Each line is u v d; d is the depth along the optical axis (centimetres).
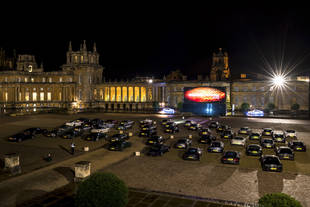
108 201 1675
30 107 11756
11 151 4216
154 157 3791
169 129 5791
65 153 4062
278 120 7838
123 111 10912
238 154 3512
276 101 10681
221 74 13288
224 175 2975
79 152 4122
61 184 2631
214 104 9144
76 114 9875
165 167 3284
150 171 3116
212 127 6406
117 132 5994
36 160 3631
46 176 2884
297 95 10356
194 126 6100
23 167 3275
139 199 2255
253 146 3903
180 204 2150
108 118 8556
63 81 12681
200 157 3731
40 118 8556
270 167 3103
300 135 5472
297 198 2336
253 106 11025
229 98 11150
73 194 2361
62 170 3119
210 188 2570
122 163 3469
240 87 11219
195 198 2277
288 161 3581
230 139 5059
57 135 5462
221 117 8669
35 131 5669
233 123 7256
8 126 6906
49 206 2117
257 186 2627
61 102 12106
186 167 3284
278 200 1479
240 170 3159
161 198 2278
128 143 4434
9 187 2542
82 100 12500
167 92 12175
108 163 3466
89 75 12681
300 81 10288
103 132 5778
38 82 11994
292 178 2869
